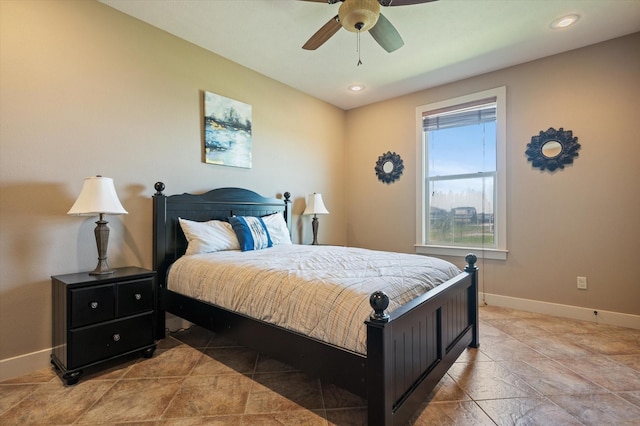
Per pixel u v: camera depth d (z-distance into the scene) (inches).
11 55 76.1
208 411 62.3
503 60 123.4
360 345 51.7
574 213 115.8
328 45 113.2
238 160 127.9
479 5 90.4
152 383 72.9
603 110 110.0
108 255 92.7
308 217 161.2
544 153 121.1
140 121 99.8
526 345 92.7
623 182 107.0
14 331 76.6
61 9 83.9
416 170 155.7
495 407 63.4
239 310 73.8
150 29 102.1
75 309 72.8
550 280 120.8
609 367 79.4
